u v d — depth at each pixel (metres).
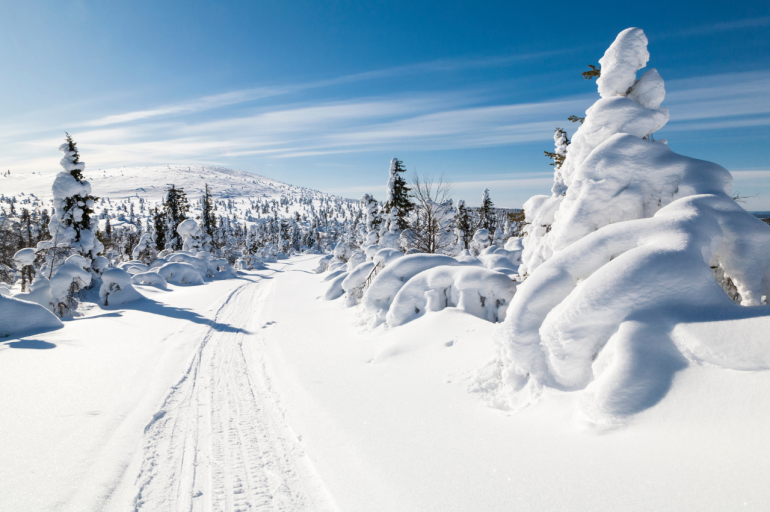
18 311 11.22
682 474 2.87
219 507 4.05
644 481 2.97
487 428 4.81
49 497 3.98
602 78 6.86
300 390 7.45
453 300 10.09
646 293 4.28
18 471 4.39
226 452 5.22
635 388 3.69
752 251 4.90
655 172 5.91
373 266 16.58
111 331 12.05
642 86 6.64
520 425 4.60
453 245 26.97
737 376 3.33
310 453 5.16
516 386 5.44
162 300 20.72
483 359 6.89
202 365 9.33
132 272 30.66
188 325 14.20
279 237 109.31
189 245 44.84
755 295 4.79
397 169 31.28
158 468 4.77
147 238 45.25
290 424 6.09
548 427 4.27
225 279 38.56
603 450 3.47
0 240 26.86
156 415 6.32
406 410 5.90
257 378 8.45
